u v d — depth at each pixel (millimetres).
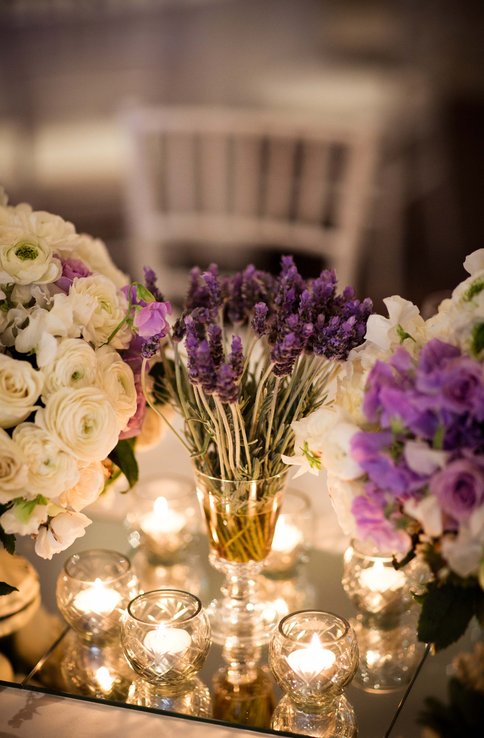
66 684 1004
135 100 4664
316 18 4629
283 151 3703
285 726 945
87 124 4633
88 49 4613
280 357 943
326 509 1335
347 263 3682
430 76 4758
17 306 1083
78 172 4449
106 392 1061
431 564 882
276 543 1187
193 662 972
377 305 3299
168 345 1238
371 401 869
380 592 1104
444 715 959
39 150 4562
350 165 3637
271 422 1021
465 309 925
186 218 3775
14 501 999
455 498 819
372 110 4555
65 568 1084
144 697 987
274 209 3771
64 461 982
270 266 3816
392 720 955
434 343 883
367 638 1085
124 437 1159
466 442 831
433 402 828
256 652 1065
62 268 1144
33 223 1179
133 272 3977
